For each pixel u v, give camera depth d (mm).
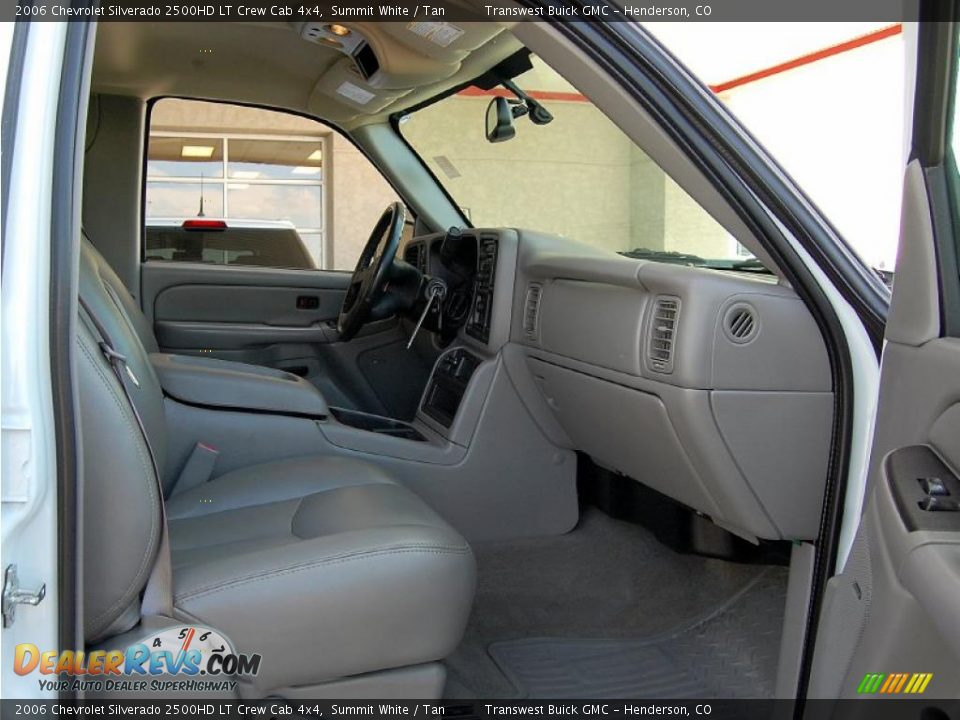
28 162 879
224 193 3225
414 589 1270
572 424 2219
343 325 2797
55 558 906
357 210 3297
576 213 2406
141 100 3074
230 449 2072
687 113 1365
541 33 1319
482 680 1785
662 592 2129
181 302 3141
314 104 3055
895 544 999
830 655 1254
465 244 2648
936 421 1070
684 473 1733
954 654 851
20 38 889
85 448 1103
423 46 2219
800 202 1397
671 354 1585
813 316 1460
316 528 1475
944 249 1089
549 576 2217
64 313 908
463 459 2318
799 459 1577
